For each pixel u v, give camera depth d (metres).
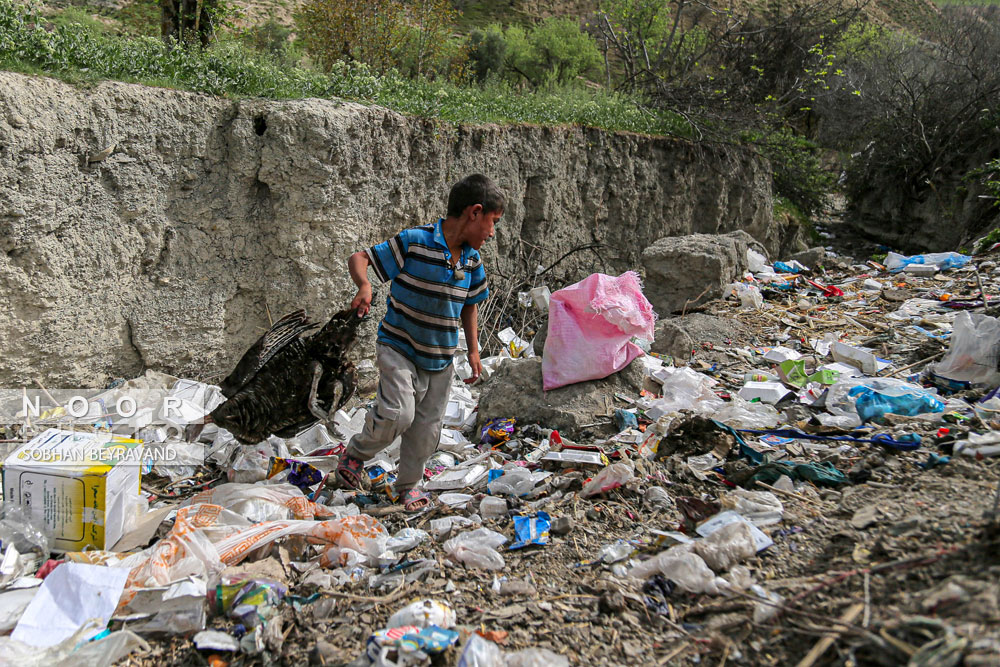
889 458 3.74
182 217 5.72
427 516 3.75
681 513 3.37
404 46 11.98
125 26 9.91
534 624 2.69
